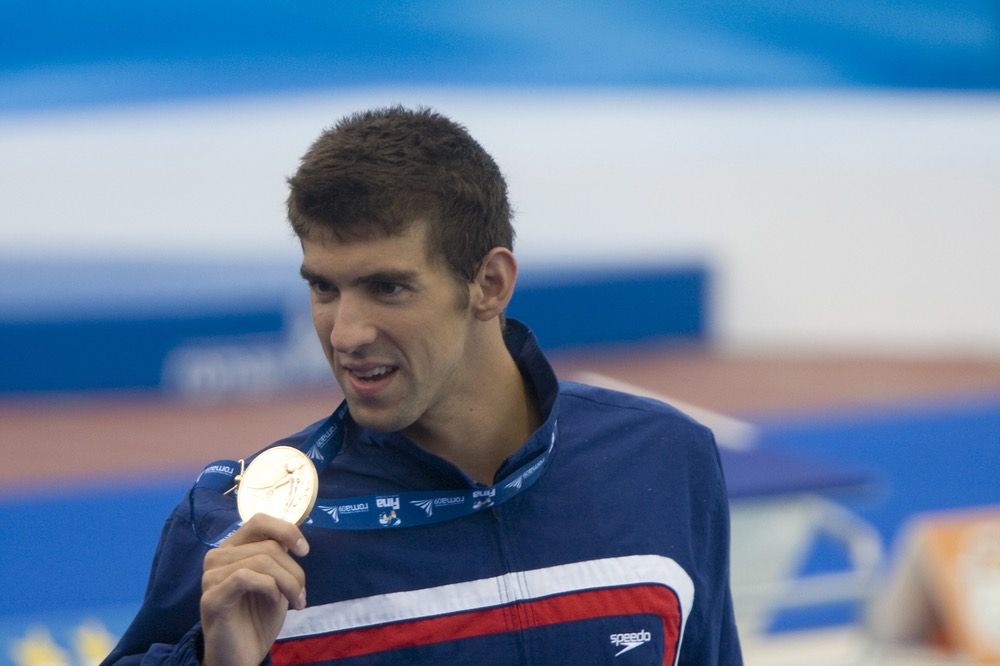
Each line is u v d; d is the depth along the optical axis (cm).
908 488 2222
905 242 3334
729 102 3325
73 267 2875
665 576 631
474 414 625
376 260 540
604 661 609
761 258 3322
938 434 2564
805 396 2880
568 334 3134
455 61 3197
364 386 562
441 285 559
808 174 3306
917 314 3350
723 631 693
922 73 3372
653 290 3212
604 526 632
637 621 618
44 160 2895
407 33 3159
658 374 3053
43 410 2680
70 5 2917
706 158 3278
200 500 607
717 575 673
